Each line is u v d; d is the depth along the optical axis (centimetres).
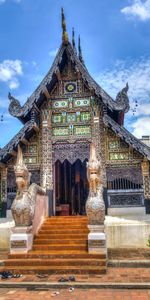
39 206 1231
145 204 1384
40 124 1542
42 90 1454
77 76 1561
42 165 1482
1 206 1467
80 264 910
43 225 1248
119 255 1044
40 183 1478
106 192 1410
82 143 1492
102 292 711
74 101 1541
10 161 1521
